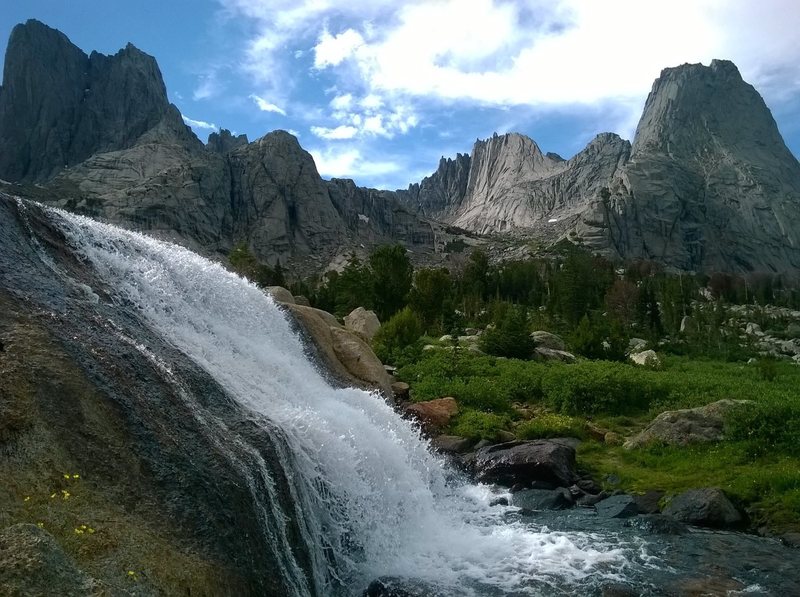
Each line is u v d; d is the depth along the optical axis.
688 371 34.44
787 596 10.26
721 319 63.19
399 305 49.59
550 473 16.33
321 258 170.62
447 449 18.48
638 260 164.88
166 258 14.26
